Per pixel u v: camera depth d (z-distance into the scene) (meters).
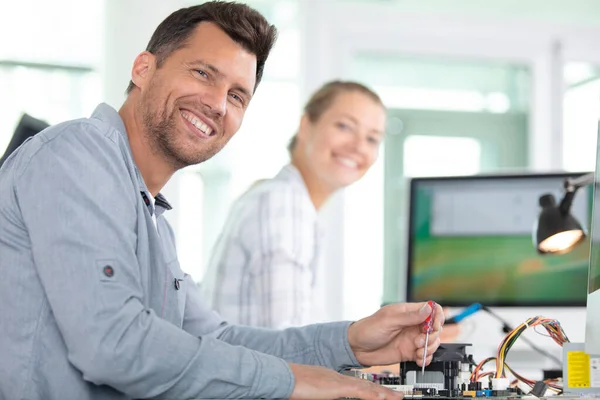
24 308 1.22
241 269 2.26
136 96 1.47
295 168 2.46
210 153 1.48
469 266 2.62
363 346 1.47
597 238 1.27
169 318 1.40
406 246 2.69
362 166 2.61
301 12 4.48
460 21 4.67
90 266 1.16
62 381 1.21
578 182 1.95
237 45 1.46
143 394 1.14
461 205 2.66
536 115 4.78
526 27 4.76
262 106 4.30
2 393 1.22
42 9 4.18
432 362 1.41
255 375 1.17
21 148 1.28
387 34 4.58
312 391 1.17
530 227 2.60
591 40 4.84
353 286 4.41
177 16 1.47
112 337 1.12
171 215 3.99
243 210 2.30
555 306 2.55
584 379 1.33
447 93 4.70
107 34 3.91
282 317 2.21
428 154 4.66
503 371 1.46
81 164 1.22
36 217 1.19
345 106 2.57
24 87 4.18
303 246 2.29
